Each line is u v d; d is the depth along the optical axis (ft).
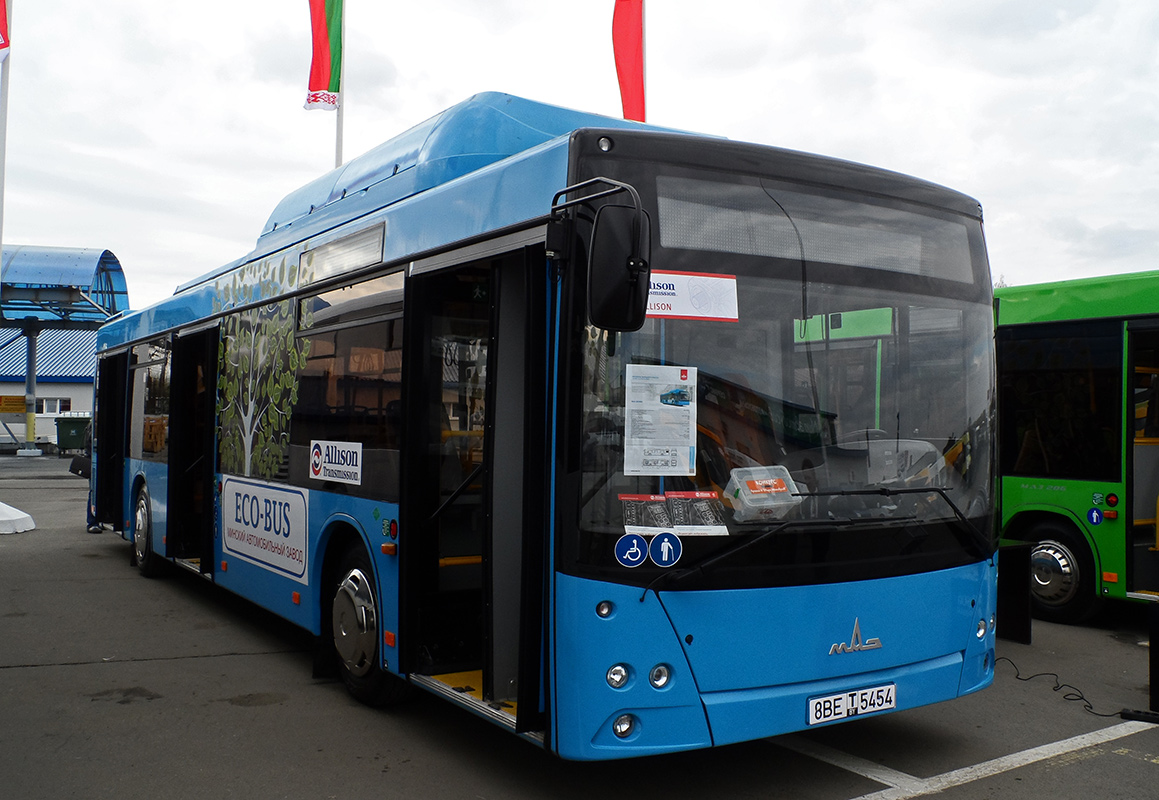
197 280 30.12
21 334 111.55
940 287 15.21
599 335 12.60
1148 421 27.20
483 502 14.65
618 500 12.46
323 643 20.08
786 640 13.01
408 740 16.88
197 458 30.04
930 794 14.46
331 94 59.98
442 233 16.12
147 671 21.44
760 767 15.62
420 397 16.69
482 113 18.74
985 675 15.34
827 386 13.82
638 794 14.43
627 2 49.78
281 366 22.31
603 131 13.07
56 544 41.86
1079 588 26.76
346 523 18.79
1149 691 18.71
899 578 13.99
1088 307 26.63
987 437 15.48
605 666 12.31
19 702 18.98
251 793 14.42
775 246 13.73
